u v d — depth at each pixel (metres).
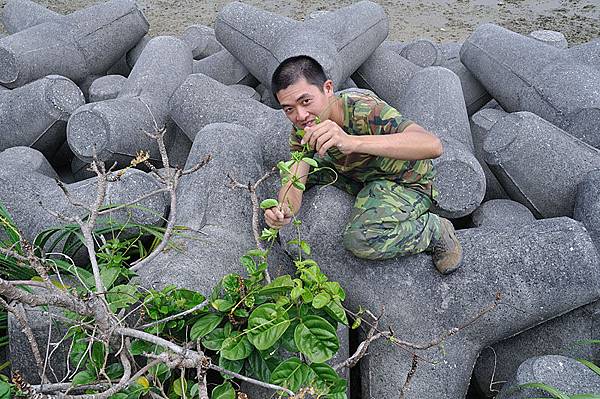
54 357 1.92
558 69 3.14
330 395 1.77
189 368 1.80
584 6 6.21
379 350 2.18
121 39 3.84
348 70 3.56
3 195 2.59
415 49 3.96
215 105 2.97
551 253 2.13
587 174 2.58
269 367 1.86
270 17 3.52
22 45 3.41
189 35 4.24
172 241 2.15
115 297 1.85
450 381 2.15
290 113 2.01
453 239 2.17
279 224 1.97
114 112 2.87
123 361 1.70
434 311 2.15
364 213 2.11
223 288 1.93
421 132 2.00
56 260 2.13
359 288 2.19
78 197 2.50
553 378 1.92
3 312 2.12
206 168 2.40
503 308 2.13
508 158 2.65
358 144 1.91
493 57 3.43
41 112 3.02
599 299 2.18
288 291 1.88
